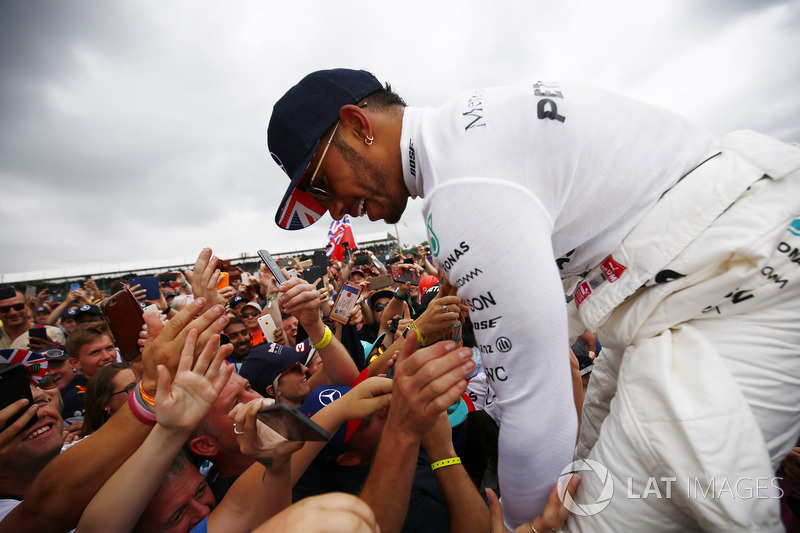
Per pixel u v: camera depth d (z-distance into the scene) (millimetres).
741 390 875
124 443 1271
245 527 1322
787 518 1555
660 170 925
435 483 1715
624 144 910
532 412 850
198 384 1137
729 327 917
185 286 8023
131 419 1280
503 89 977
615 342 1079
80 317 4797
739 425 818
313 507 504
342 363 2494
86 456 1248
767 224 837
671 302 940
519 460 907
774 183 865
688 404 852
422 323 1835
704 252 872
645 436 897
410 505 1601
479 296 845
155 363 1268
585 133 887
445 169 861
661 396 889
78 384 3934
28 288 7113
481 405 2342
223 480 1745
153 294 4742
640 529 910
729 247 847
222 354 1161
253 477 1368
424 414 948
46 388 2805
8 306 4852
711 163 927
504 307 812
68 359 3873
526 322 797
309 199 1344
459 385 908
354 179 1118
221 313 1222
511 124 871
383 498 1049
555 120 874
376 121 1083
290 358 2684
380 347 3023
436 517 1603
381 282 4871
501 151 840
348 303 3355
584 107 919
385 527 1059
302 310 2326
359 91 1101
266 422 1041
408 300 4090
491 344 867
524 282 789
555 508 921
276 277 2309
